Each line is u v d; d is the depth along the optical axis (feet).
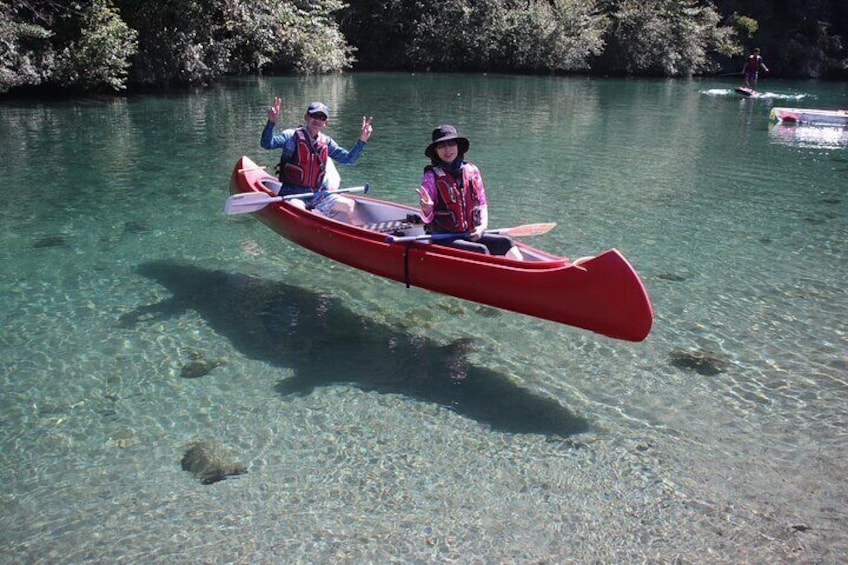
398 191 30.30
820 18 123.75
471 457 12.60
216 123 47.34
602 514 11.21
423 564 10.14
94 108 53.42
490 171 34.88
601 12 111.14
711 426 13.65
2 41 52.37
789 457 12.69
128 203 27.78
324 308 18.72
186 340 16.76
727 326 17.88
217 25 75.56
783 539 10.69
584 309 14.58
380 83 80.84
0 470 12.09
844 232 25.82
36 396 14.32
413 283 17.37
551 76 102.63
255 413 13.85
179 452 12.62
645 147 42.83
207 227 24.98
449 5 102.83
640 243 24.14
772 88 93.30
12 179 31.17
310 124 20.13
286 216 20.16
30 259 21.57
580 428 13.55
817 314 18.58
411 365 15.88
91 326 17.33
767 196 31.12
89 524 10.90
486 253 16.14
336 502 11.39
